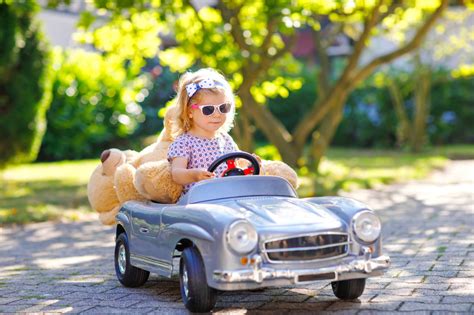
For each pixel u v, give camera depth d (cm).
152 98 2917
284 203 601
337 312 575
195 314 584
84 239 1068
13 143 1759
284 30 1368
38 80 1762
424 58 3003
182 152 667
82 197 1541
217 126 672
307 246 549
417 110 2852
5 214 1298
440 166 2222
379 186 1675
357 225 568
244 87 1623
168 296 665
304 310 588
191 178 639
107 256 914
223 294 655
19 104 1738
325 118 1934
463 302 594
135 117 2748
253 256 538
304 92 3234
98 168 778
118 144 2705
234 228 537
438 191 1553
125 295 677
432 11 1758
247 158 651
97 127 2570
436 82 3064
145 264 659
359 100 3191
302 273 540
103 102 2605
